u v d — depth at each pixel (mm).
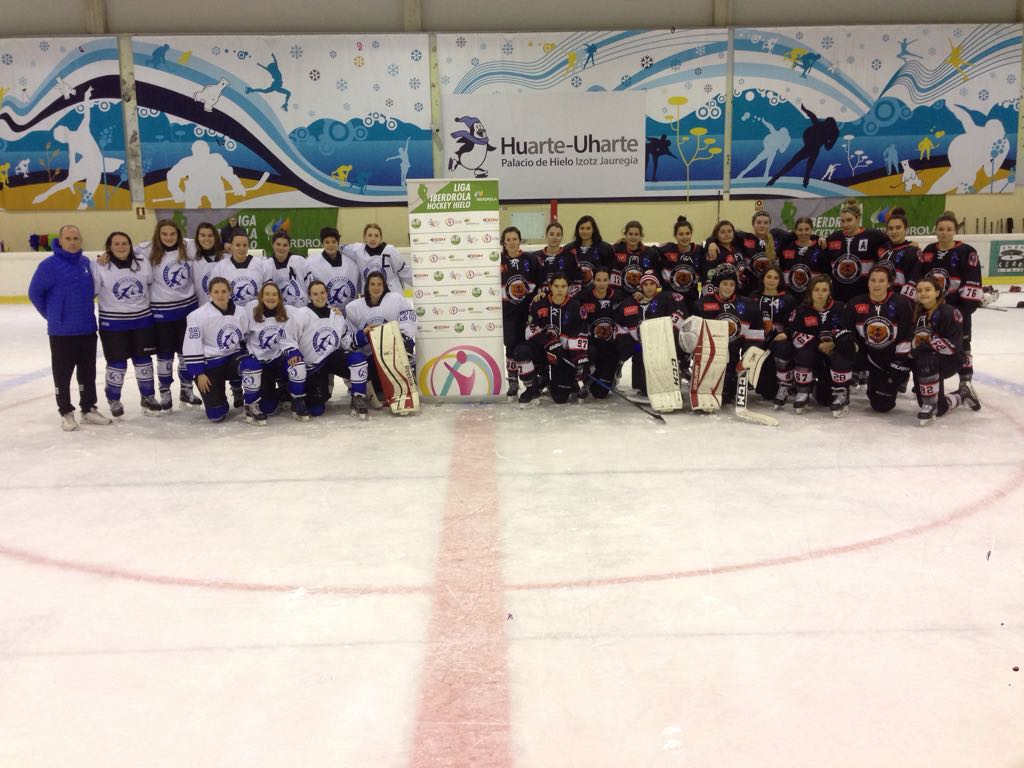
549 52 16688
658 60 16719
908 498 4738
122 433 6703
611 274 7832
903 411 6914
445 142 16906
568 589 3629
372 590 3666
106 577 3873
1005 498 4711
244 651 3156
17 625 3406
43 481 5418
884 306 6453
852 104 16859
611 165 17016
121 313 7066
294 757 2514
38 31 16672
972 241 16781
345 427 6785
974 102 16906
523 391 7848
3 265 16625
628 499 4820
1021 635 3160
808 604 3439
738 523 4391
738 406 6707
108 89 16578
